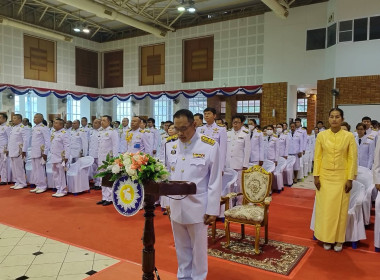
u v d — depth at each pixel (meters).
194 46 13.28
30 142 7.12
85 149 7.71
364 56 9.52
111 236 4.07
